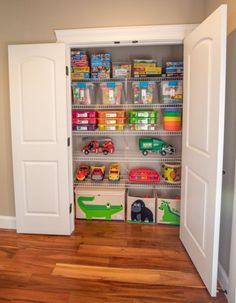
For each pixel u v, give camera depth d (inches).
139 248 100.6
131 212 121.0
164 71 118.2
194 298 74.8
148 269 87.8
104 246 102.0
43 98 103.0
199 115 81.1
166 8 98.3
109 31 100.7
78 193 122.6
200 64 79.5
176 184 120.5
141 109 121.1
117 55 123.6
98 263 91.0
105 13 100.3
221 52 65.6
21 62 102.1
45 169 107.3
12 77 103.4
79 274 85.3
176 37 99.4
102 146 124.7
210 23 71.5
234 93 73.4
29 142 106.5
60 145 105.0
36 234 111.7
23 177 109.0
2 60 107.3
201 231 81.1
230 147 76.1
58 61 100.3
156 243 104.1
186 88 93.3
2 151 113.4
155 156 121.9
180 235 105.8
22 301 73.9
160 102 118.6
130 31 100.1
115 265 89.9
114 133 120.7
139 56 122.8
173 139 126.2
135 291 77.6
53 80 101.7
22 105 104.6
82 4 100.7
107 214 123.3
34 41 104.5
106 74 114.7
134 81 116.8
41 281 82.1
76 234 111.3
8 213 117.1
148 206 120.0
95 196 122.1
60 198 108.3
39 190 108.9
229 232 76.7
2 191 116.0
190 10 97.7
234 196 69.4
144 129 116.3
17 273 86.0
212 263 73.4
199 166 81.7
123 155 124.1
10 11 104.0
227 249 77.8
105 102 118.1
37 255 96.0
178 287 79.2
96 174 123.5
